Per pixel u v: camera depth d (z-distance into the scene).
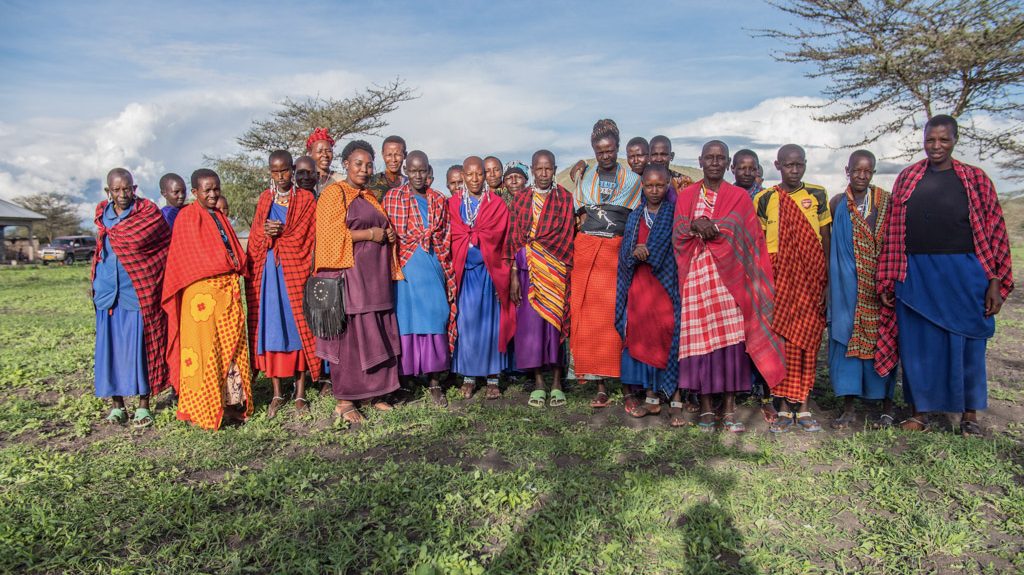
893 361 5.30
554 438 5.14
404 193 6.02
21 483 4.44
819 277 5.46
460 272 6.28
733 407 5.34
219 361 5.52
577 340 6.00
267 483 4.30
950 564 3.35
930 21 11.67
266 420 5.75
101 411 6.16
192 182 5.58
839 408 6.00
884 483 4.21
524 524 3.75
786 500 4.05
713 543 3.57
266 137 32.56
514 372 7.17
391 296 5.82
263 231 5.95
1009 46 10.95
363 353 5.62
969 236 5.04
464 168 6.26
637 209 5.69
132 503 4.09
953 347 5.05
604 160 5.93
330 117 31.25
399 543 3.51
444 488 4.16
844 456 4.73
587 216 6.02
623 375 5.76
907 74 11.84
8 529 3.74
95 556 3.53
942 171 5.15
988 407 5.91
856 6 11.98
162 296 5.63
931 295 5.09
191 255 5.45
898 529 3.66
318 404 6.14
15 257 45.53
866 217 5.44
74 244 41.72
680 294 5.40
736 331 5.14
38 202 68.38
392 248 5.92
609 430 5.36
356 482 4.32
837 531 3.68
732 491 4.14
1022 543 3.53
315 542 3.59
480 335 6.29
